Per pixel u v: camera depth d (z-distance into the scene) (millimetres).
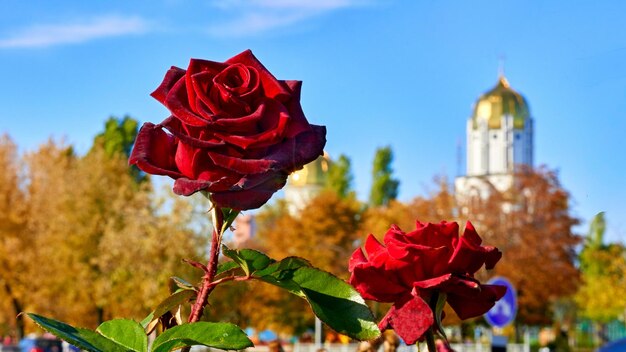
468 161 139000
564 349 72062
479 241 2795
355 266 2744
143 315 51438
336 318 2346
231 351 2176
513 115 137625
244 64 2168
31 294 56719
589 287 84562
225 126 2088
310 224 82625
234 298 48531
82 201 57625
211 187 2049
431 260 2760
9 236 58219
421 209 72500
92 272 55844
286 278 2340
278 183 2074
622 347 17312
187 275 48188
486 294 2777
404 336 2689
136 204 52719
